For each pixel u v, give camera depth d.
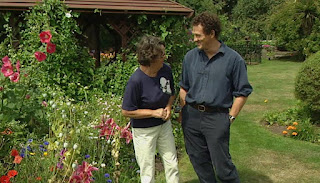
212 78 2.80
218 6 25.50
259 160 4.51
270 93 9.16
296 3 17.66
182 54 6.54
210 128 2.85
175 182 3.06
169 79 2.90
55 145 3.05
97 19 7.43
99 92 5.79
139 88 2.75
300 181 3.91
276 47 21.81
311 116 6.19
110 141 3.80
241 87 2.78
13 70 3.79
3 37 6.98
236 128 5.97
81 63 5.91
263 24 30.19
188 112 2.99
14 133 3.47
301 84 5.98
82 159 3.48
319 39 16.61
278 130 5.80
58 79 5.49
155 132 2.88
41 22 5.58
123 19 6.46
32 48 5.55
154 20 6.37
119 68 6.11
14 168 3.07
